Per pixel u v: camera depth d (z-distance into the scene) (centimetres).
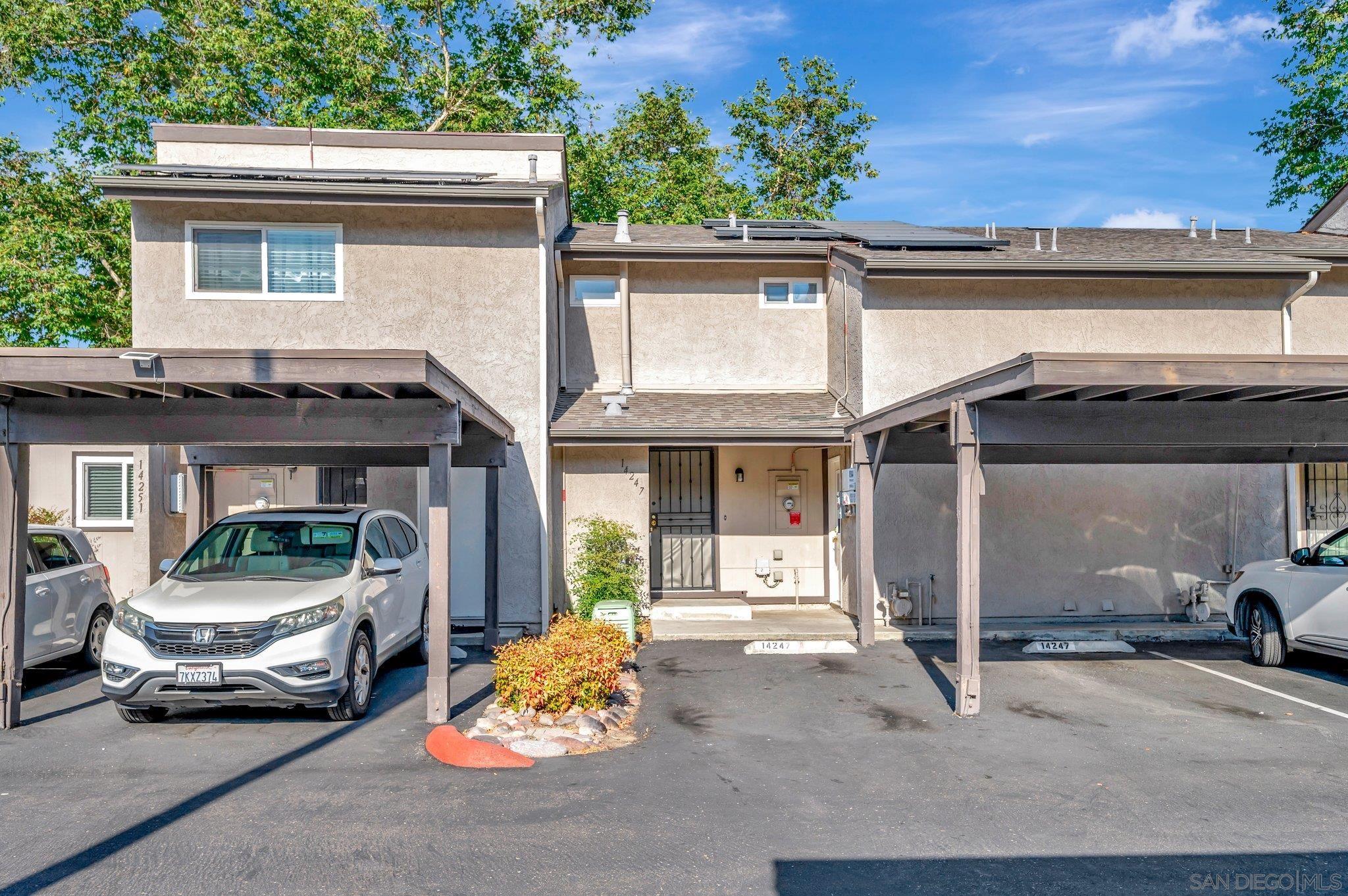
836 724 745
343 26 2233
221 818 530
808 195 3216
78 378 633
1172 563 1279
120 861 470
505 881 445
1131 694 852
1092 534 1272
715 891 435
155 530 1295
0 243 1833
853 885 441
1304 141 2361
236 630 690
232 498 1397
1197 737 703
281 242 1178
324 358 629
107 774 616
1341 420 762
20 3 1908
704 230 1623
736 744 686
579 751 667
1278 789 581
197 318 1164
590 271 1410
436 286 1184
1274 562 1003
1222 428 757
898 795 571
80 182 1994
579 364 1418
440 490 745
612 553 1219
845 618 1277
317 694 701
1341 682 905
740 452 1423
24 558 757
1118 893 434
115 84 2077
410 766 629
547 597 1163
